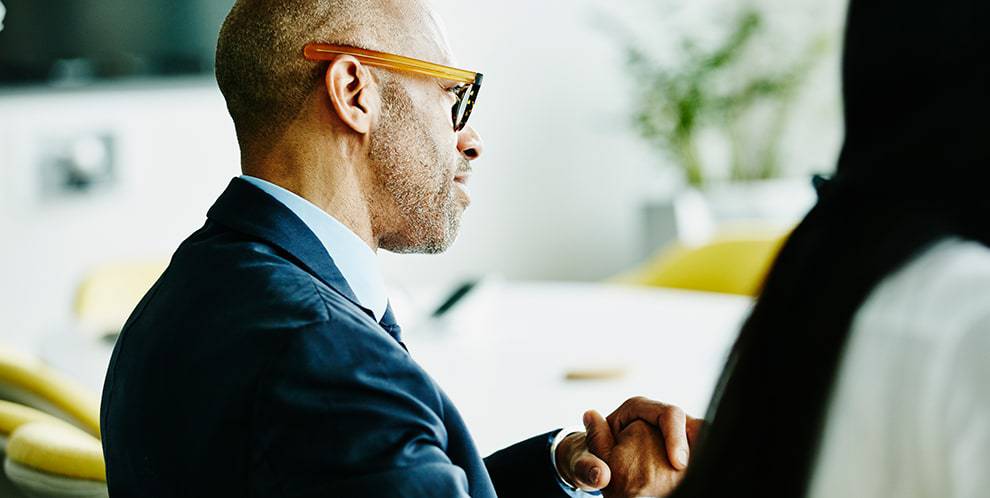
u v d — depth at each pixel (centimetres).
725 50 555
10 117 410
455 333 264
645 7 571
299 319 101
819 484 70
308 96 115
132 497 110
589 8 564
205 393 102
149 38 427
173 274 114
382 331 106
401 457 96
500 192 548
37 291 421
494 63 541
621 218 583
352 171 117
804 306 72
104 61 421
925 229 70
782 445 72
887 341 68
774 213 536
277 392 98
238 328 103
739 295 317
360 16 116
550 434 144
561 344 246
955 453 64
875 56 71
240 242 112
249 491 99
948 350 65
